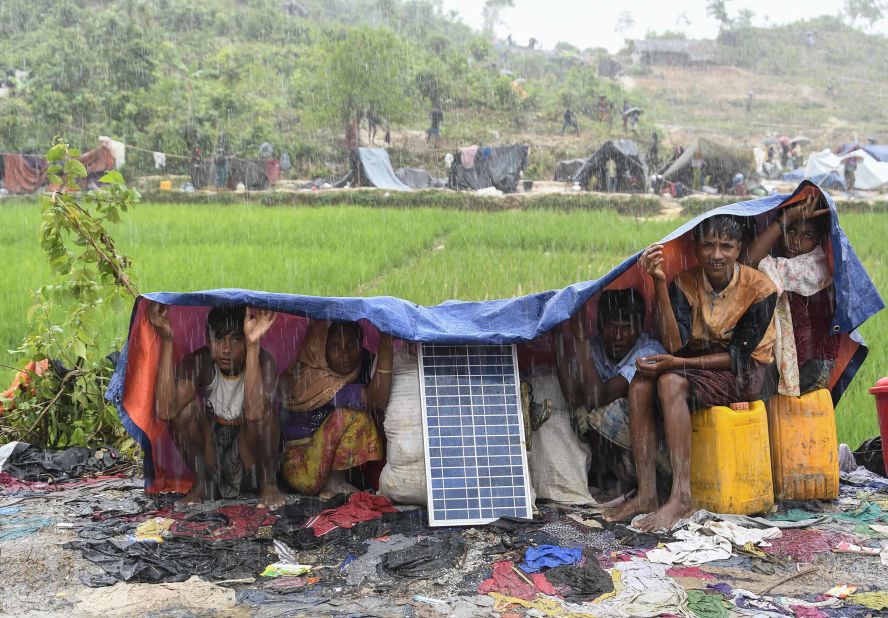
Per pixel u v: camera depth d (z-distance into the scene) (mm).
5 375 11672
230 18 82625
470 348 6895
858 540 6148
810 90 95750
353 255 21484
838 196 37375
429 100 67188
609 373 7070
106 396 7070
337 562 5785
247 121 51719
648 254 6668
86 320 8867
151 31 73312
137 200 8992
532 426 7012
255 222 27266
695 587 5336
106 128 46938
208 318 6926
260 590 5309
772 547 5988
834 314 6969
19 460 8336
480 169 37812
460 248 23859
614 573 5520
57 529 6414
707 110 86438
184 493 7363
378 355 6816
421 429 6688
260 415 6746
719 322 6746
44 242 8711
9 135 45062
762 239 7035
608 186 36812
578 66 86312
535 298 7227
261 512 6703
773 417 7004
